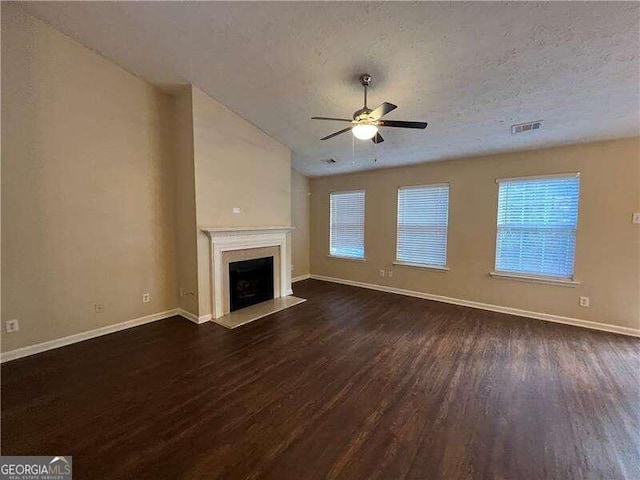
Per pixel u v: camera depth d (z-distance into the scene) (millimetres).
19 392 2225
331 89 3096
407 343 3133
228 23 2418
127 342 3117
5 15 2496
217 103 3736
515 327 3568
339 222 5992
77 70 2965
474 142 3783
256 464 1589
